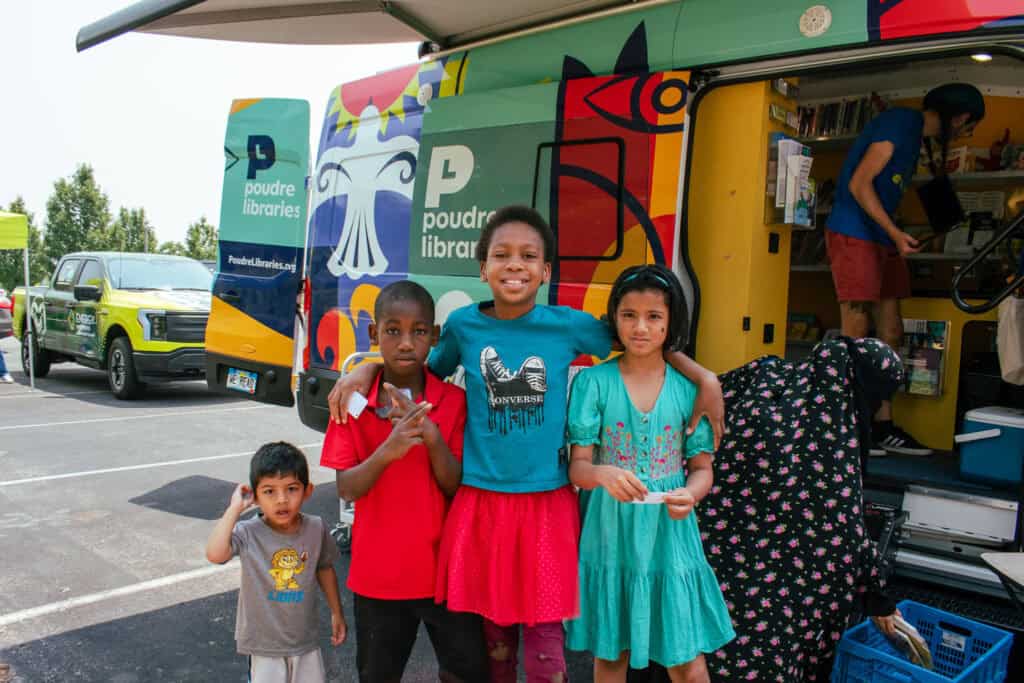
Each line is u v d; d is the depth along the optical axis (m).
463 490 2.23
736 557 2.55
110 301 9.72
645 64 3.01
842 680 2.50
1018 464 2.91
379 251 4.04
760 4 2.76
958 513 2.84
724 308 3.00
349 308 4.25
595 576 2.26
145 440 7.49
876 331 4.09
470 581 2.17
